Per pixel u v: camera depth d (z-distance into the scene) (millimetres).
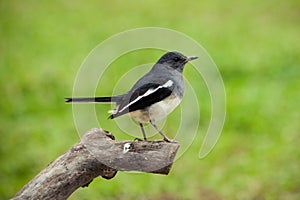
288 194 12023
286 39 22906
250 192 12250
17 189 12062
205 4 29656
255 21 26250
